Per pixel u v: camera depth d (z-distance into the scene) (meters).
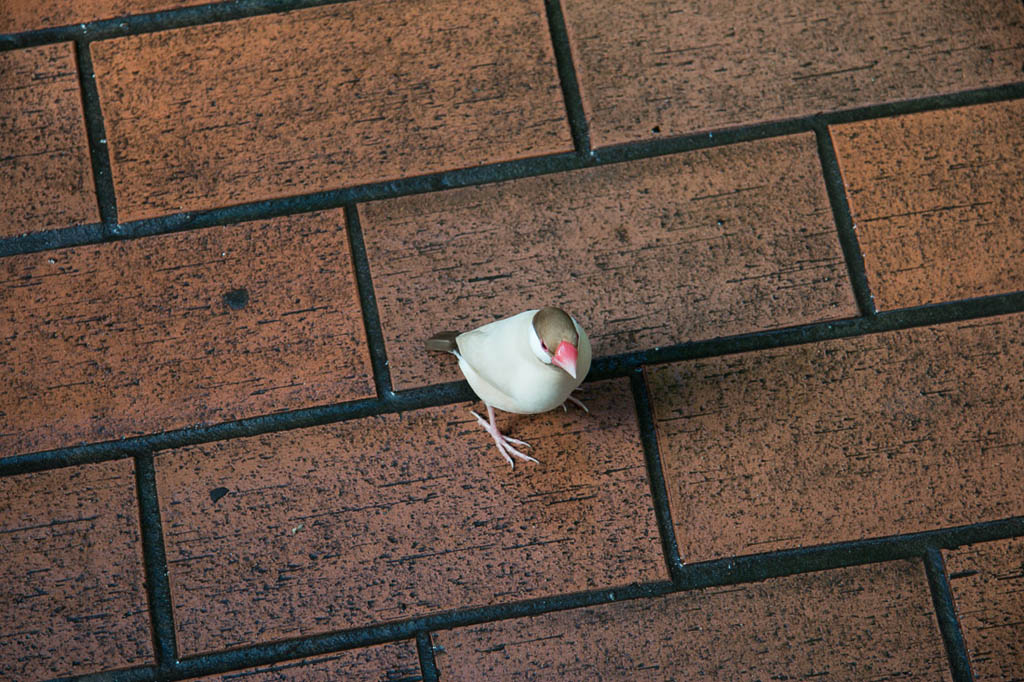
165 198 1.14
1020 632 1.10
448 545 1.11
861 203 1.14
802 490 1.11
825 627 1.10
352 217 1.14
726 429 1.12
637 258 1.14
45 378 1.12
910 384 1.12
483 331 1.07
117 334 1.13
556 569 1.11
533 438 1.12
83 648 1.10
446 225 1.14
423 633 1.10
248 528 1.11
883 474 1.11
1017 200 1.14
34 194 1.14
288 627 1.10
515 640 1.10
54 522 1.11
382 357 1.13
